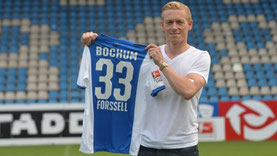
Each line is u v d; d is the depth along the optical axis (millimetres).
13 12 23125
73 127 15289
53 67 20031
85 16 23422
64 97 18609
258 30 23156
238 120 16109
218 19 23719
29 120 15117
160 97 4293
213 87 19516
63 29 22438
